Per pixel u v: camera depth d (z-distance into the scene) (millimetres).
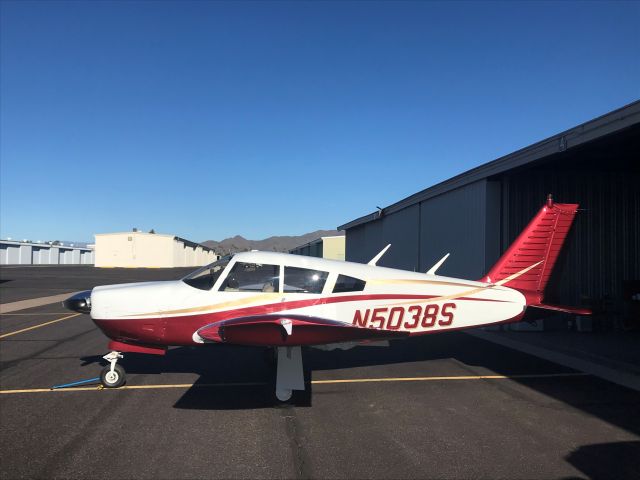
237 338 4480
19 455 3506
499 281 5934
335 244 34312
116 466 3330
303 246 48781
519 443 3775
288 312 5176
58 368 6230
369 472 3266
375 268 5598
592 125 6520
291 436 3910
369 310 5359
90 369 6176
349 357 6973
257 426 4141
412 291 5504
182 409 4594
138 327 5129
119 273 37594
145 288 5281
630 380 5684
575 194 9719
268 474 3223
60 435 3904
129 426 4121
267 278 5238
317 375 5918
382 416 4410
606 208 9797
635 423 4230
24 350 7434
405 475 3221
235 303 5129
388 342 8172
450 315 5602
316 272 5316
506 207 9508
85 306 5535
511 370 6172
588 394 5102
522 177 9562
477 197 10000
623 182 9891
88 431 3996
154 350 5383
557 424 4199
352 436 3916
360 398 4965
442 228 11914
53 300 15664
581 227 9656
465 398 4965
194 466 3342
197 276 5359
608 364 6488
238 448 3656
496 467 3348
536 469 3318
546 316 6051
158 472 3244
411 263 14406
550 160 7844
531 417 4383
